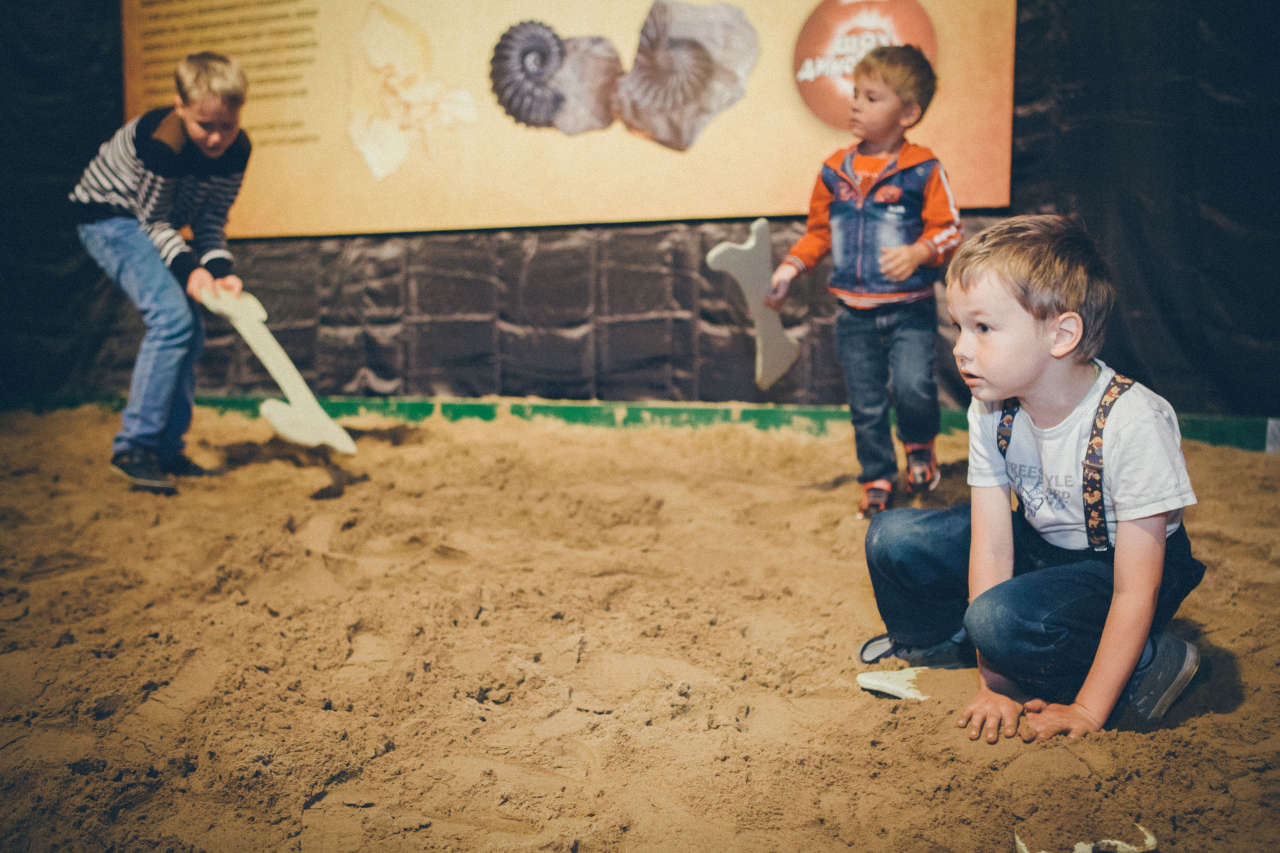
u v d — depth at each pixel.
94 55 4.68
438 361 4.47
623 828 1.27
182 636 1.94
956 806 1.27
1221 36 3.40
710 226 4.08
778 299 2.92
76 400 4.75
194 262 3.13
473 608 2.06
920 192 2.67
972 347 1.36
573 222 4.21
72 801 1.34
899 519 1.66
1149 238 3.52
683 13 3.97
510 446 3.79
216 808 1.34
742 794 1.33
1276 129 3.38
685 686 1.65
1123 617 1.37
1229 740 1.39
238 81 3.00
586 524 2.72
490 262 4.37
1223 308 3.48
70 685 1.71
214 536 2.61
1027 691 1.51
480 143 4.29
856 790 1.33
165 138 3.07
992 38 3.63
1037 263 1.30
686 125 4.02
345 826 1.29
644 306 4.19
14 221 4.73
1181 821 1.21
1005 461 1.49
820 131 3.88
